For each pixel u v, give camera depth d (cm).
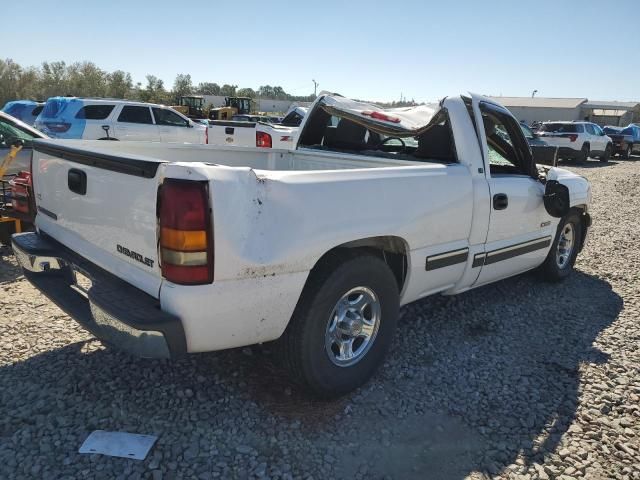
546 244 491
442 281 380
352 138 492
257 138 1070
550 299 511
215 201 239
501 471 267
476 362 378
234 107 3712
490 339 416
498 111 421
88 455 260
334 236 284
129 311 246
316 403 316
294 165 505
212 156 463
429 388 341
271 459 267
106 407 300
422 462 271
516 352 397
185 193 235
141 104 1474
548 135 2198
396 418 307
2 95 5703
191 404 307
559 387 348
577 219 550
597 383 355
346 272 297
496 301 498
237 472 256
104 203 284
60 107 1397
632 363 385
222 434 283
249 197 250
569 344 413
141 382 327
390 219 316
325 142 516
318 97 494
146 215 254
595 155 2327
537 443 290
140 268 267
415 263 345
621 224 892
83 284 334
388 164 420
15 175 595
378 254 349
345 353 319
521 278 569
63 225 335
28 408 295
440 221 354
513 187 420
